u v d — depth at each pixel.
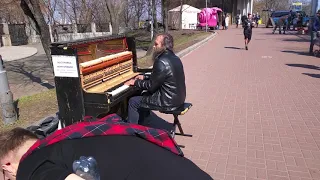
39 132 3.70
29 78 10.61
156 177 1.35
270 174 3.31
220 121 4.96
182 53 12.96
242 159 3.66
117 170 1.37
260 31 28.73
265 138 4.23
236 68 9.91
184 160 1.57
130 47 5.02
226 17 35.69
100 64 4.00
